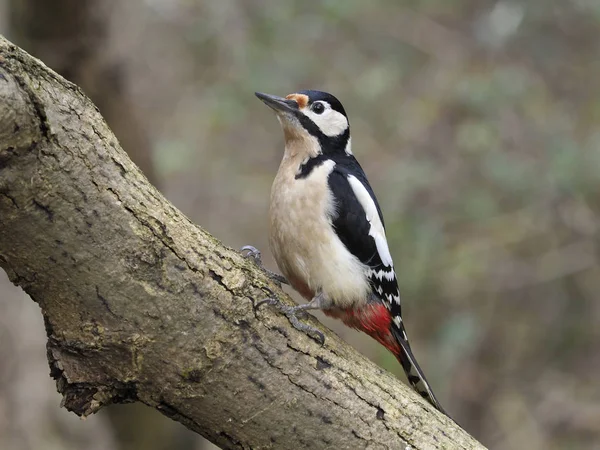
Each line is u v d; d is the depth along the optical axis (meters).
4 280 13.32
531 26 15.06
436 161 14.07
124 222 4.59
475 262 13.59
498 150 13.80
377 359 12.78
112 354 4.71
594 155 12.97
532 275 14.20
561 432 13.84
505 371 14.30
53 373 4.76
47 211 4.39
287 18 14.02
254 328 4.95
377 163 14.16
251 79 13.66
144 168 9.34
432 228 13.20
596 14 14.17
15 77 4.20
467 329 13.21
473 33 15.35
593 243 14.20
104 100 8.88
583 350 14.56
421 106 14.45
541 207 13.80
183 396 4.86
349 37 15.17
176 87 14.58
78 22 8.50
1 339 13.12
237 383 4.92
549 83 15.02
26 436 12.62
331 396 5.12
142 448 9.66
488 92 13.69
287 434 5.05
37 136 4.27
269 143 14.96
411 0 15.55
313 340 5.16
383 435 5.20
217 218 14.38
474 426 14.02
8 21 8.73
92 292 4.59
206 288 4.81
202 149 14.55
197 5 14.20
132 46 14.12
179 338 4.75
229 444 5.06
